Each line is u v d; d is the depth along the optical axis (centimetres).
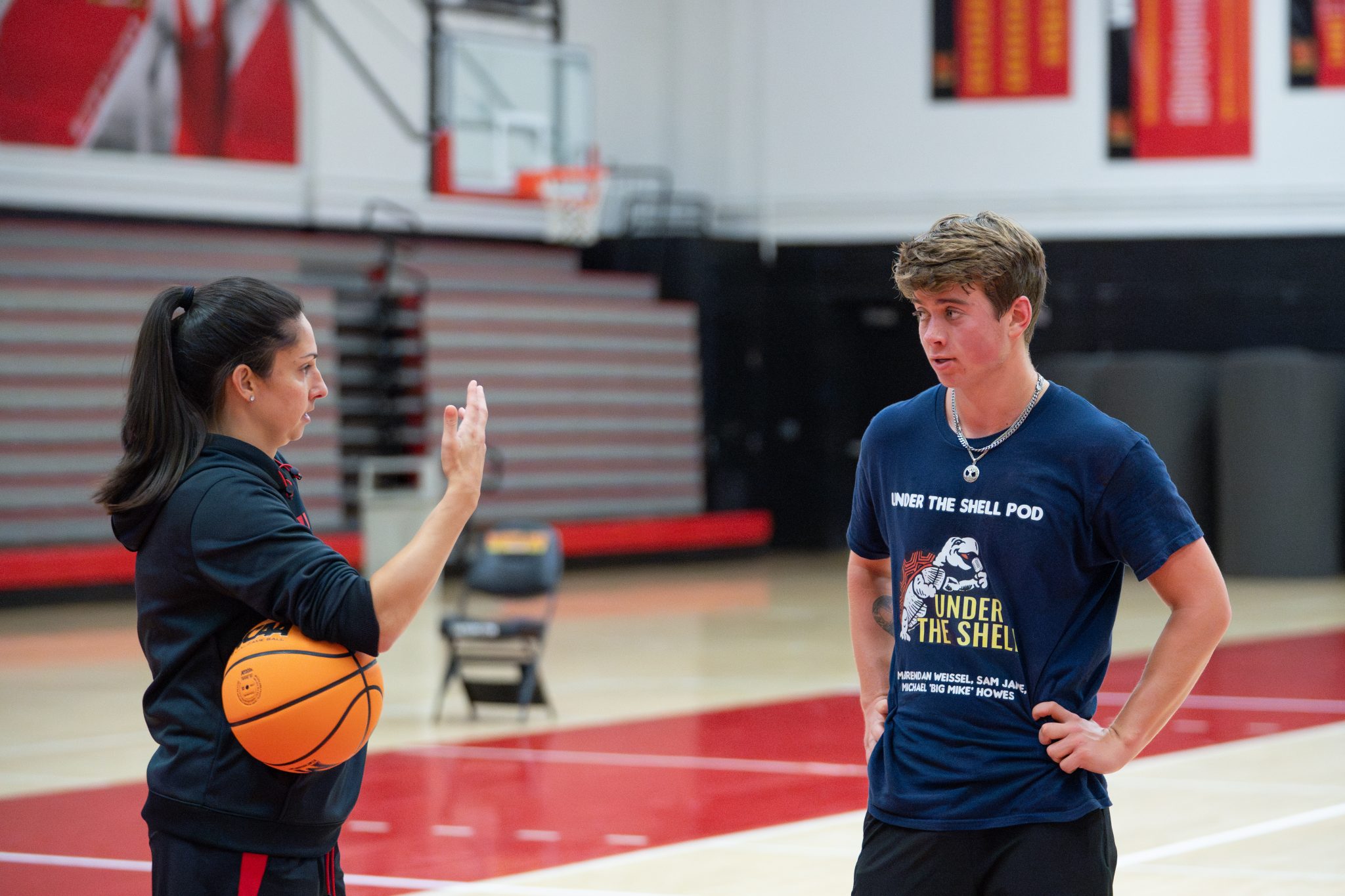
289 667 285
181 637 300
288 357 311
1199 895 581
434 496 1268
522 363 2175
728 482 2345
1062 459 312
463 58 2041
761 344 2377
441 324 2123
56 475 1823
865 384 2464
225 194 2067
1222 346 2228
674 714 1027
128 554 1759
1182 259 2231
